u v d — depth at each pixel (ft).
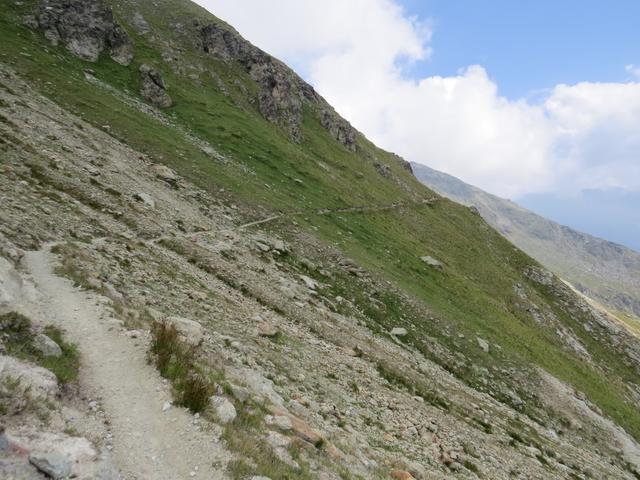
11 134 113.50
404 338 164.66
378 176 450.71
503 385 173.99
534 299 353.92
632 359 351.46
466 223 447.01
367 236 260.42
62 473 26.37
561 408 180.45
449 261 325.01
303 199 260.42
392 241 278.87
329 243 208.03
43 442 27.94
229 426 41.16
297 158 322.55
